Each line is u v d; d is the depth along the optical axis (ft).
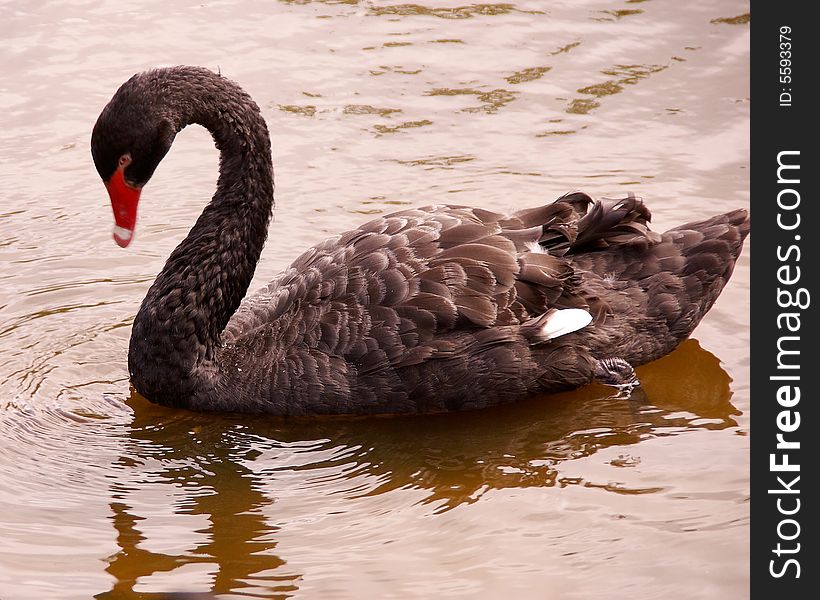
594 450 36.47
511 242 38.73
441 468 35.78
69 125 54.95
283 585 30.32
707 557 31.19
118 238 38.32
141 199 51.57
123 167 37.58
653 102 56.08
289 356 38.04
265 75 58.29
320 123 55.21
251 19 63.16
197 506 33.96
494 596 29.68
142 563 31.30
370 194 50.42
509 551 31.55
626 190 50.03
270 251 46.85
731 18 62.34
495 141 54.08
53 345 41.78
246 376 38.24
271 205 40.19
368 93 57.31
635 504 33.53
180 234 49.08
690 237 41.04
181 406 38.81
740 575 30.53
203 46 60.39
